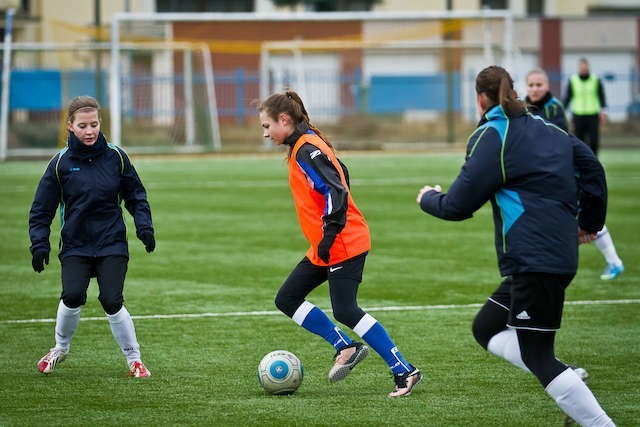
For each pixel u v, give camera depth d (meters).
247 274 25.39
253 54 84.62
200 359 17.05
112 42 60.22
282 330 19.25
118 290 15.40
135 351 15.92
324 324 14.88
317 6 95.94
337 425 13.23
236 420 13.47
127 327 15.70
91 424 13.32
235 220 35.44
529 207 11.90
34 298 22.48
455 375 15.90
